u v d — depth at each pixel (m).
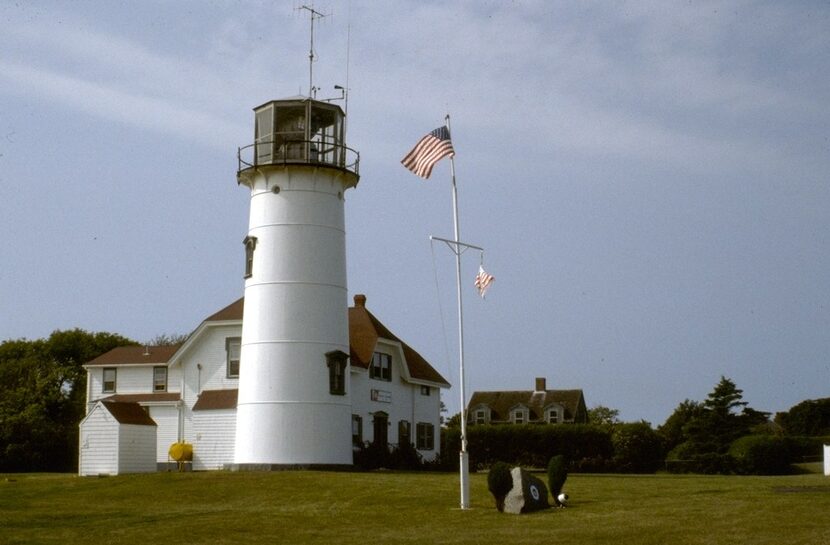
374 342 58.97
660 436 78.50
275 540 27.92
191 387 56.88
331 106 49.66
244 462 47.47
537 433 75.31
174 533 29.09
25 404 77.31
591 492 35.59
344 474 42.84
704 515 29.06
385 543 26.98
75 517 32.75
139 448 51.94
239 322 55.88
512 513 31.41
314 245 48.41
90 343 92.50
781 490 33.97
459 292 33.81
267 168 48.47
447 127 35.56
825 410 100.06
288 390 47.25
